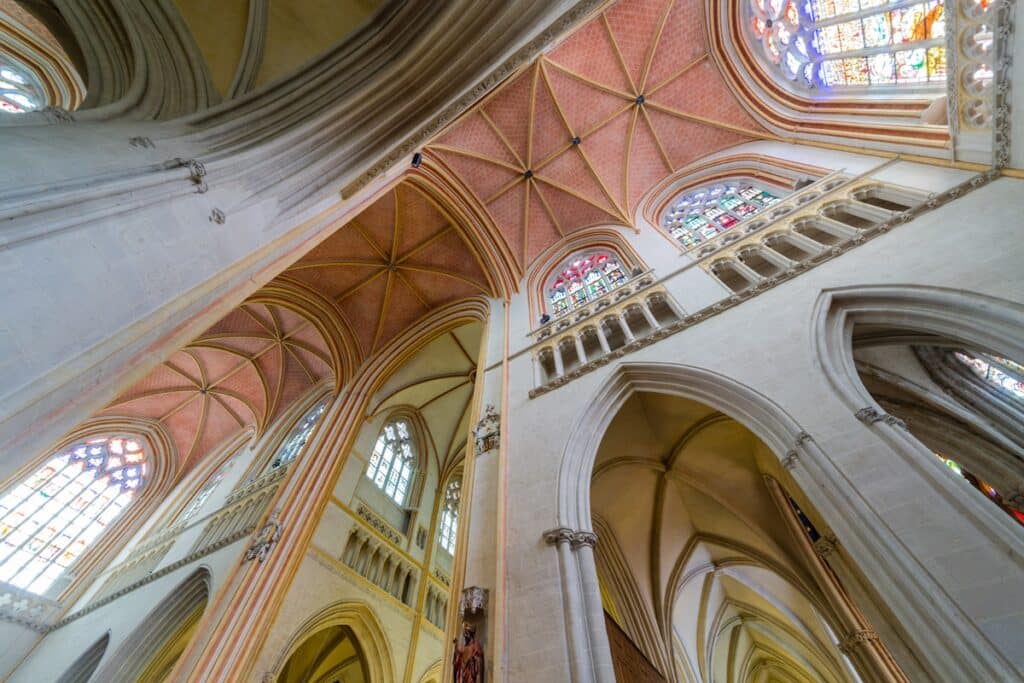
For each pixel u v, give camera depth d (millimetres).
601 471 10344
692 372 7496
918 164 8469
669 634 10508
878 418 5309
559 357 10195
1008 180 6535
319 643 14273
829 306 6961
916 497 4551
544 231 16234
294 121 6141
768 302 7730
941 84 9023
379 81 6805
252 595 9859
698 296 9227
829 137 11516
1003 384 7383
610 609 10961
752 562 11477
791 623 12945
